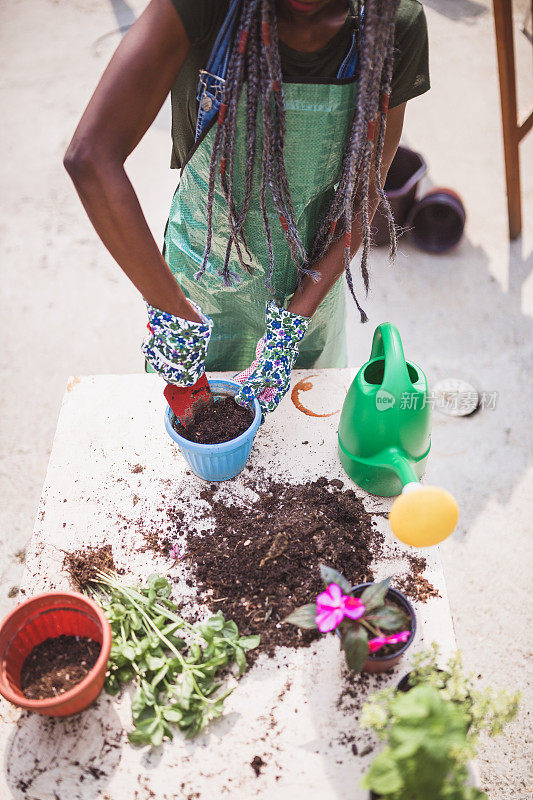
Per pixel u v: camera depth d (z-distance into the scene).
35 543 1.06
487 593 1.86
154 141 3.18
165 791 0.82
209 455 1.05
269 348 1.11
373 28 0.83
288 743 0.86
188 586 1.01
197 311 1.01
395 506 0.87
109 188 0.83
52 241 2.86
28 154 3.20
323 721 0.87
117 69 0.81
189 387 1.07
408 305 2.58
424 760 0.67
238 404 1.12
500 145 3.21
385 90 0.93
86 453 1.18
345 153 1.02
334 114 0.96
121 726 0.87
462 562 1.92
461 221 2.71
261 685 0.91
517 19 3.68
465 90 3.47
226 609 0.98
